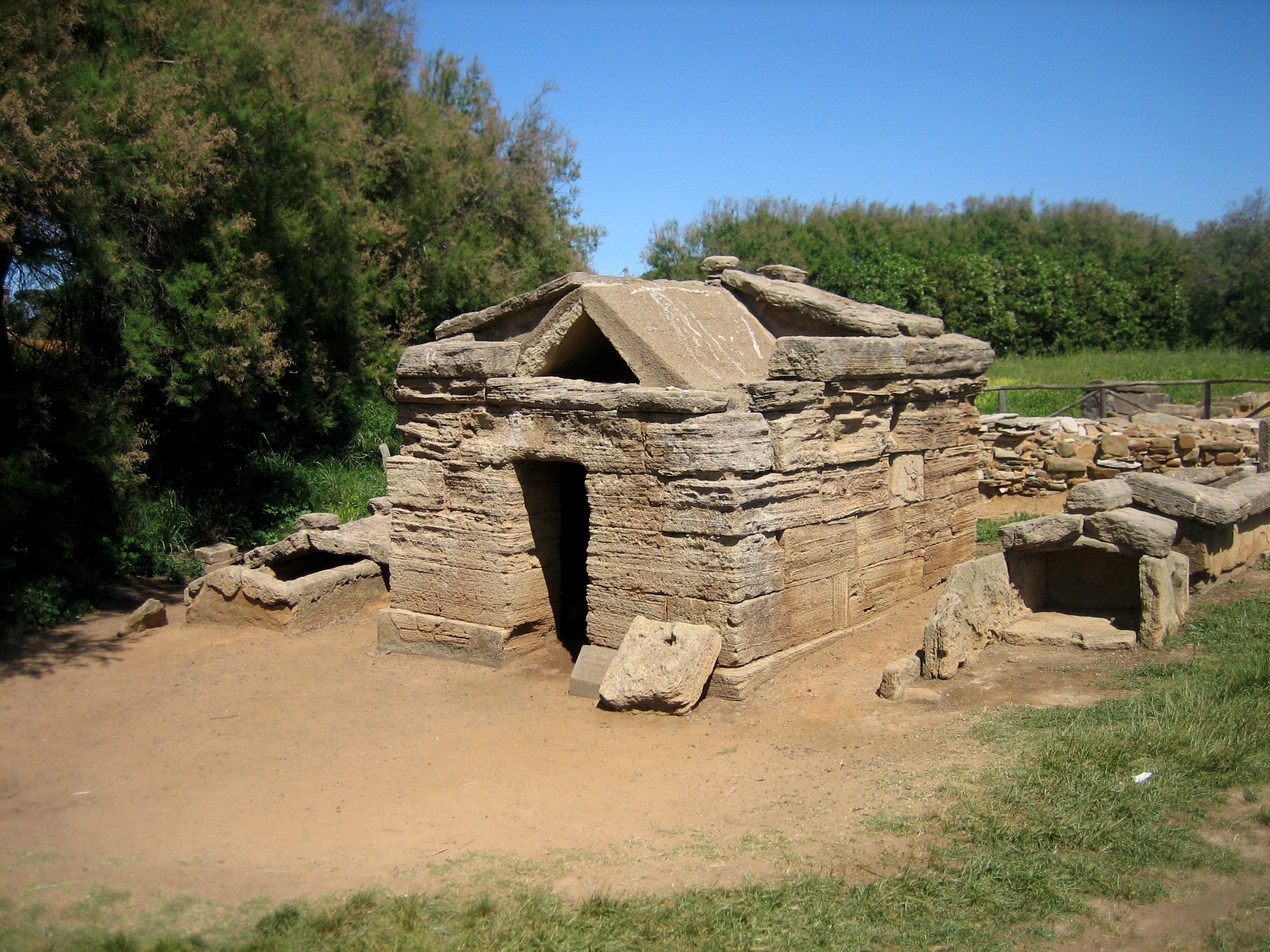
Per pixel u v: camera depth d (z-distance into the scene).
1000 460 15.67
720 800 6.79
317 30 22.53
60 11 13.05
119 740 8.38
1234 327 37.66
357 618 11.84
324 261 17.48
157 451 16.38
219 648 10.90
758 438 8.42
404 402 10.32
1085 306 36.53
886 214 45.84
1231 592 9.77
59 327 14.21
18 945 5.31
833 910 5.29
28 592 11.88
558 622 10.35
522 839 6.40
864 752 7.31
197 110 14.20
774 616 8.78
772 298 10.70
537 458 9.42
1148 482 9.36
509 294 23.81
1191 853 5.46
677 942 5.15
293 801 7.11
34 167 11.55
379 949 5.20
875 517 10.28
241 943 5.33
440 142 24.08
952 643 8.46
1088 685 8.05
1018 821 5.94
